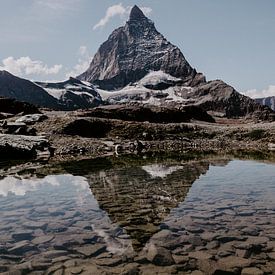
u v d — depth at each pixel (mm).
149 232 10875
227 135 65938
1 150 33906
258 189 17562
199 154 40438
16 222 12211
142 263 8664
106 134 61000
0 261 8969
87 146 45719
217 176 22250
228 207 13812
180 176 22328
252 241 9992
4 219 12594
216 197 15680
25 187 18750
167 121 94938
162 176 22375
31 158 34656
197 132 67812
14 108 85562
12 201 15453
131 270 8289
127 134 61344
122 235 10664
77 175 22953
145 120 89000
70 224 11867
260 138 61469
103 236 10609
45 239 10445
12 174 23750
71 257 9117
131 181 20391
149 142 55875
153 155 38562
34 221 12281
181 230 11031
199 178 21453
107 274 8125
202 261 8695
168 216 12648
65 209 13859
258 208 13602
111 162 30922
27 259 9055
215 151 44938
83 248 9688
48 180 21031
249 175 22625
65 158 34781
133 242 10047
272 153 41719
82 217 12680
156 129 65625
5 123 51500
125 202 14898
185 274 8062
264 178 21281
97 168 26672
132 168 26625
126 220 12211
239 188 17875
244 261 8688
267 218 12219
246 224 11555
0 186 19109
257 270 8219
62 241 10250
